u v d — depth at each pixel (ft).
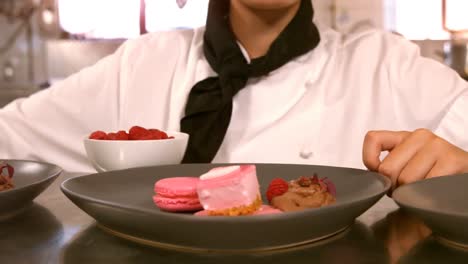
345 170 2.01
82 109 4.20
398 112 3.89
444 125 3.70
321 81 3.89
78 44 9.21
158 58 4.29
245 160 3.67
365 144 2.21
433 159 2.04
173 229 1.31
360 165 3.72
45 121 4.09
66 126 4.15
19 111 4.08
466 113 3.68
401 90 3.92
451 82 3.88
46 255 1.34
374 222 1.64
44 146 4.04
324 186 1.74
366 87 3.93
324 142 3.72
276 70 3.83
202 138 3.56
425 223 1.42
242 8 3.83
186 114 3.66
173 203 1.74
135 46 4.43
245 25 3.89
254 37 3.91
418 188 1.63
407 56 4.09
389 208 1.82
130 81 4.23
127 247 1.40
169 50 4.32
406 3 7.80
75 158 4.11
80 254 1.35
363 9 7.92
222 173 1.67
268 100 3.78
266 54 3.71
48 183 1.89
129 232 1.45
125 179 1.98
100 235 1.51
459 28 7.64
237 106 3.77
